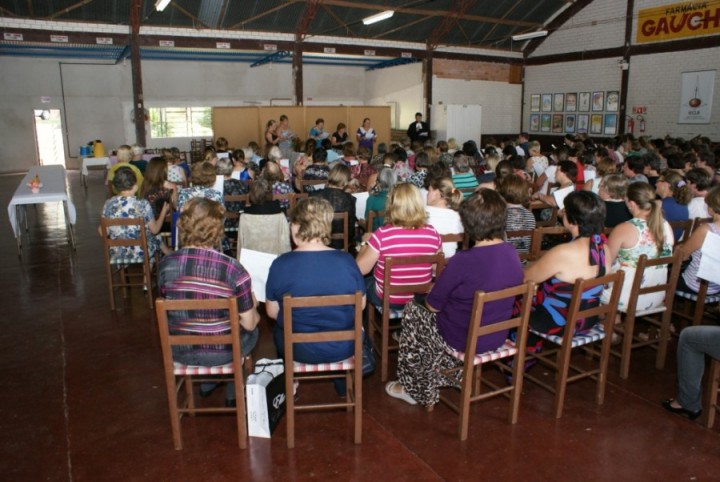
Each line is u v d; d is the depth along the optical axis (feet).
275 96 56.44
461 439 8.27
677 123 38.22
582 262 8.57
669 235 10.34
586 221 8.56
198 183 14.08
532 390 9.79
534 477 7.45
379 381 10.19
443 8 41.22
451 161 20.86
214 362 7.97
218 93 54.24
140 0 32.63
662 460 7.80
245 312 8.00
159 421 8.89
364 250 9.99
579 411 9.08
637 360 10.89
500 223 8.00
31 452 8.07
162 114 52.60
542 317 9.04
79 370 10.66
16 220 19.70
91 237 22.08
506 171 16.29
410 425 8.71
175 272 7.80
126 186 13.82
